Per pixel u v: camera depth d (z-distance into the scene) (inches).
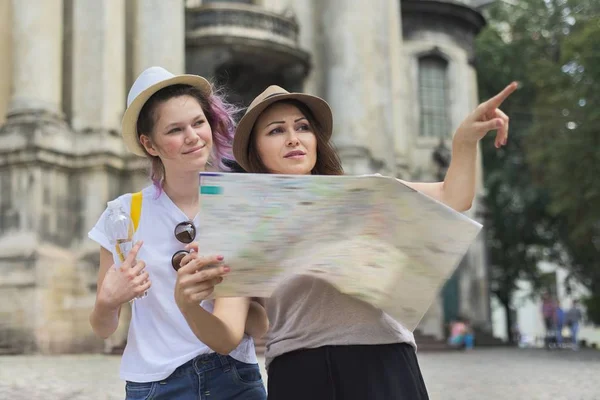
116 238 136.0
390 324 116.6
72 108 794.8
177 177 139.6
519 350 1055.0
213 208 106.8
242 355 138.2
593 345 1261.1
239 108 148.1
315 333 115.0
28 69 773.9
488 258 1299.2
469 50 1275.8
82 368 510.3
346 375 113.1
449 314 1157.7
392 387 113.0
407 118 1199.6
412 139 1199.6
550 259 1563.7
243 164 131.1
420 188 124.1
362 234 109.1
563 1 1465.3
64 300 720.3
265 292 111.4
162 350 136.3
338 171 131.8
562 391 402.9
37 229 735.1
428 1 1235.2
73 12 811.4
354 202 108.0
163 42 846.5
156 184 141.5
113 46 813.9
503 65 1502.2
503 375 518.0
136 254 127.3
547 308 1197.1
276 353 117.4
